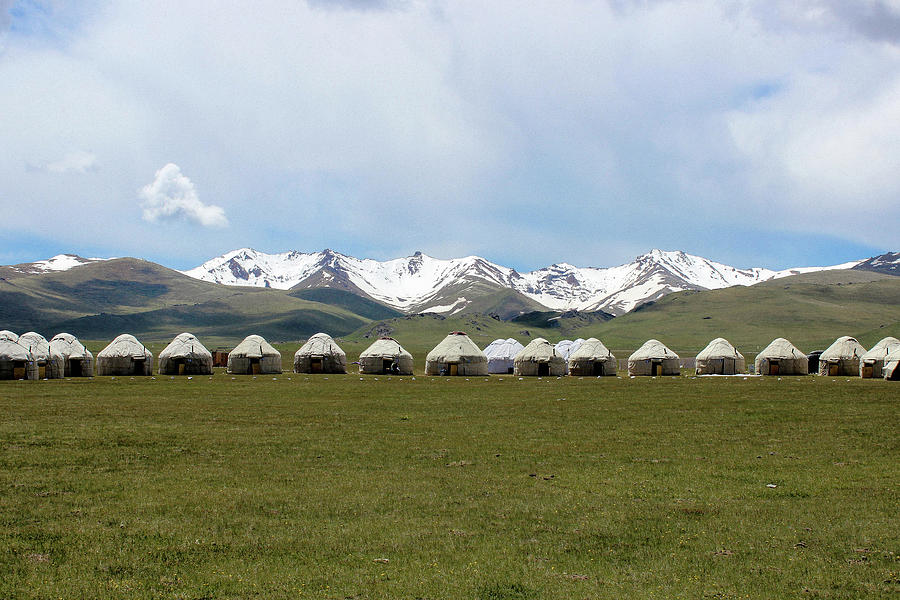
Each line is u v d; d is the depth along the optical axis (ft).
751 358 560.20
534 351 319.27
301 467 76.89
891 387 206.08
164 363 291.79
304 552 48.16
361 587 41.96
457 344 315.78
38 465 76.48
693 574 44.29
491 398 170.19
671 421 120.47
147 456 82.94
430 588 41.81
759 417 126.21
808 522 55.57
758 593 41.27
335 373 312.09
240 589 41.55
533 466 78.23
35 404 147.64
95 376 274.16
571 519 56.49
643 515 57.67
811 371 367.66
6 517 55.67
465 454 85.76
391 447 90.94
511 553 48.21
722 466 78.18
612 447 91.50
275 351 312.50
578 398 170.30
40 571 44.06
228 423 115.75
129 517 56.13
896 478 71.56
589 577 43.73
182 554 47.55
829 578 43.55
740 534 52.54
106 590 41.16
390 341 320.50
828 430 108.06
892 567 45.47
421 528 53.88
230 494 63.87
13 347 246.88
